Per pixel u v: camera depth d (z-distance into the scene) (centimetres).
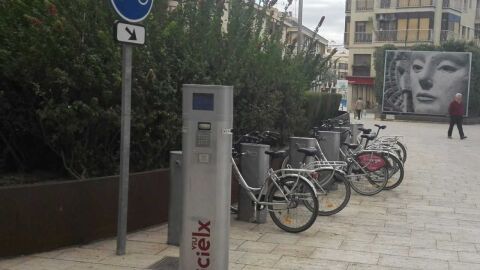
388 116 3872
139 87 654
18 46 606
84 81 605
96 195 586
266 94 1039
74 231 568
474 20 6212
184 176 445
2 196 513
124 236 550
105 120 634
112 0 505
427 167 1346
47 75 593
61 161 697
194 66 744
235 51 877
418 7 5656
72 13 608
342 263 550
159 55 698
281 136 1192
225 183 442
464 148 1894
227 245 450
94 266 512
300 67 1362
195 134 439
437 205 868
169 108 709
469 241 650
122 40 515
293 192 663
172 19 743
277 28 1150
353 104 6150
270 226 693
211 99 434
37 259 525
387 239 649
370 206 842
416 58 3697
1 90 652
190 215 443
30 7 610
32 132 664
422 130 2861
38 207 537
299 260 555
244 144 714
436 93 3672
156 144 712
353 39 6122
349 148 986
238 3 905
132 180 627
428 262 562
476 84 3894
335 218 753
